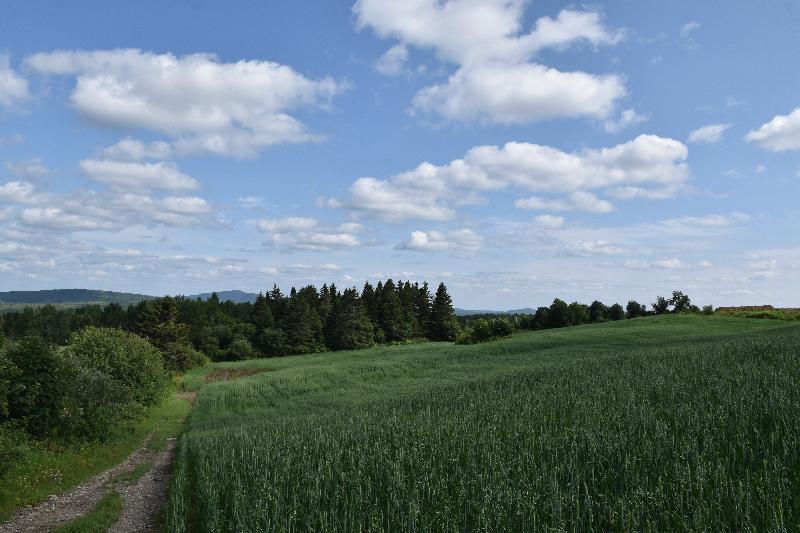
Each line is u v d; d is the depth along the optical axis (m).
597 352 52.09
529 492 10.43
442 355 64.19
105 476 19.98
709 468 10.14
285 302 116.44
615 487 10.52
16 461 17.61
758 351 27.00
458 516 10.10
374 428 19.56
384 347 98.50
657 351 36.16
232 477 15.04
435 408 24.83
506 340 73.81
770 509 8.61
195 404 43.19
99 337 40.22
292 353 103.25
